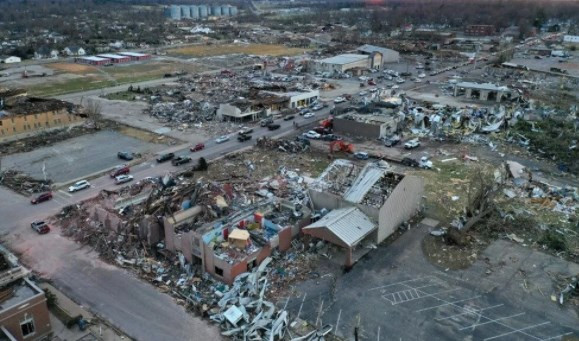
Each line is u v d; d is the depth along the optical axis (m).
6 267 40.88
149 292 45.66
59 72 167.00
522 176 71.56
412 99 122.62
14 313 36.72
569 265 49.34
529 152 83.69
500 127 95.38
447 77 155.25
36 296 38.03
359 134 93.62
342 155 82.81
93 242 54.38
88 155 84.38
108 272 48.97
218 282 46.59
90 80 152.62
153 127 101.06
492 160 80.25
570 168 75.69
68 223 59.06
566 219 58.91
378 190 56.28
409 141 88.50
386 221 53.84
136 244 52.91
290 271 48.47
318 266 49.44
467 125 96.69
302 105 118.38
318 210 57.78
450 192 67.50
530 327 40.62
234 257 47.00
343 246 48.59
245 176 73.62
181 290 45.78
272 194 64.25
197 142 91.12
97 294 45.34
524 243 53.59
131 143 91.00
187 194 58.72
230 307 42.03
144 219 52.91
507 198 64.81
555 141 84.81
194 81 148.62
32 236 56.34
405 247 53.09
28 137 94.06
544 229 56.31
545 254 51.41
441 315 42.22
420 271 48.66
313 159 81.06
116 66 180.12
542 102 116.88
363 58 168.62
